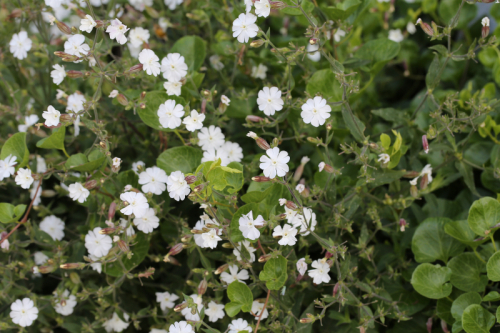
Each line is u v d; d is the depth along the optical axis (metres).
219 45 1.06
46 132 1.08
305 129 1.05
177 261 0.99
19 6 1.06
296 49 0.95
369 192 1.02
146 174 0.95
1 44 1.09
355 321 0.96
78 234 1.05
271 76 1.09
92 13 0.94
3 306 1.03
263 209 0.95
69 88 1.08
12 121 1.10
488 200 0.94
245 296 0.91
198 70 1.06
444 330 0.96
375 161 0.98
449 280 0.95
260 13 0.92
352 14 1.06
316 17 1.04
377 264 1.01
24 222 0.98
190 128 0.94
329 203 0.97
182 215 1.03
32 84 1.11
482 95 1.02
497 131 1.02
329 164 0.95
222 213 0.93
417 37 1.28
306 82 1.03
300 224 0.93
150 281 1.04
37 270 0.98
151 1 1.12
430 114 0.98
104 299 1.00
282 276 0.91
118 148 1.08
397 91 1.26
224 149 0.98
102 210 0.95
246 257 0.92
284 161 0.89
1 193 1.10
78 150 1.11
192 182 0.88
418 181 1.00
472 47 0.96
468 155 1.06
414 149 1.02
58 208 1.06
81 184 0.95
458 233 0.96
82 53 0.93
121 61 1.02
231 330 0.90
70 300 1.00
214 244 0.91
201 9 1.09
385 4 1.21
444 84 1.20
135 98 0.99
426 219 0.99
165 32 1.13
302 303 1.00
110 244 0.96
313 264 0.92
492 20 1.23
